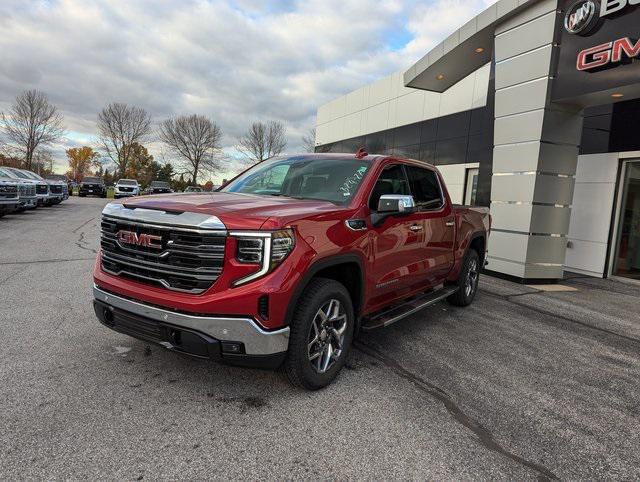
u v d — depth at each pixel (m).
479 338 4.89
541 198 8.43
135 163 77.06
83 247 9.41
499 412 3.21
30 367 3.43
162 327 2.90
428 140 16.16
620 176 9.77
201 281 2.81
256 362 2.85
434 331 5.05
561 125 8.38
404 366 3.95
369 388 3.45
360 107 20.83
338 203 3.70
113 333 4.22
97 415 2.82
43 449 2.44
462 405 3.28
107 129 74.12
